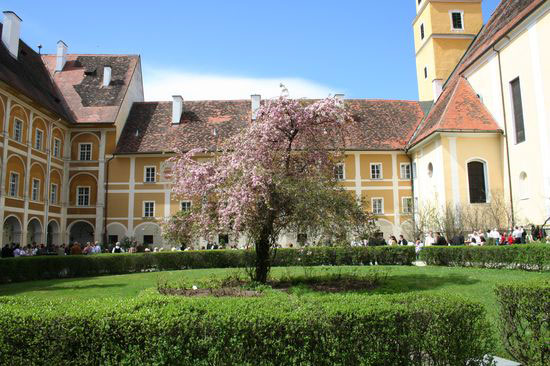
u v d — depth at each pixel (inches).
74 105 1534.2
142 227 1460.4
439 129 1167.6
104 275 908.6
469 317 210.2
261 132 585.6
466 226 1090.7
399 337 198.7
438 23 1658.5
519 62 1067.3
